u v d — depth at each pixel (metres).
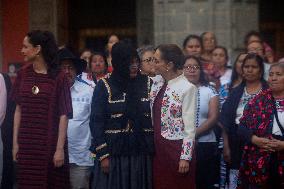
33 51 15.85
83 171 18.98
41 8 30.22
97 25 32.78
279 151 16.23
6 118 18.91
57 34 30.30
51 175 15.80
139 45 30.73
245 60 18.81
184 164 15.54
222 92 21.08
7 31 30.19
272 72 16.50
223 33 26.78
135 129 15.75
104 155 15.66
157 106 15.91
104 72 21.47
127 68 15.84
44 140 15.80
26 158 15.79
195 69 19.39
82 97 18.98
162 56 15.85
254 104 16.75
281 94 16.53
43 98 15.84
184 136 15.66
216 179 19.88
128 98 15.82
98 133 15.76
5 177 19.28
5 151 19.09
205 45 23.69
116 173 15.73
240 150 18.72
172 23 26.94
